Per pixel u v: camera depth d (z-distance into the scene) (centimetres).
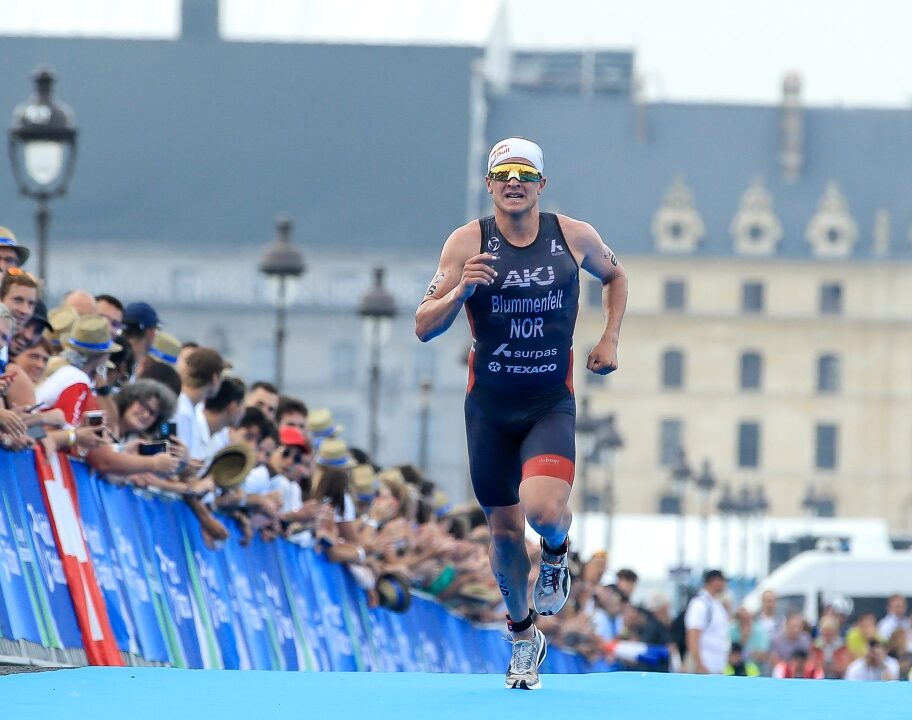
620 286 2125
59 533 2389
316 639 3506
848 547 10625
